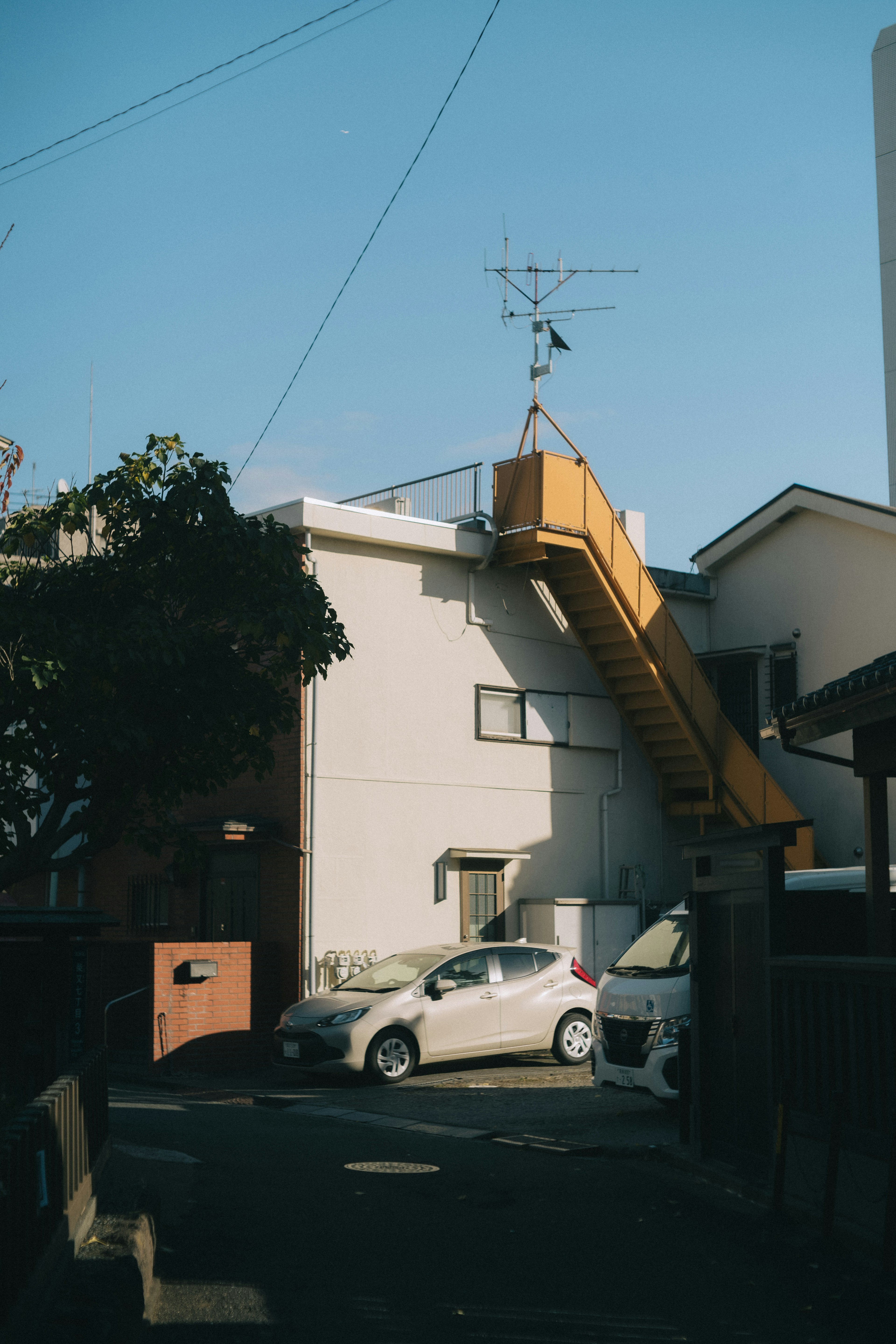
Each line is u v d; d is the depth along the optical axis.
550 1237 7.61
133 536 11.08
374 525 19.25
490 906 20.39
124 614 10.66
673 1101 12.30
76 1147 6.20
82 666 9.69
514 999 16.75
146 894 21.44
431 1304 6.10
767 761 22.88
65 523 10.62
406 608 19.89
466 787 20.28
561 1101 14.13
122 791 11.08
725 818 22.62
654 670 20.81
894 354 29.33
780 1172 8.29
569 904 20.39
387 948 19.00
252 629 10.36
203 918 20.06
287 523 18.69
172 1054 17.20
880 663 9.89
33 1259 4.91
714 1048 10.04
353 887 18.77
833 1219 7.44
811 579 22.53
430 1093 14.85
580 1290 6.45
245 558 10.84
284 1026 15.93
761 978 9.12
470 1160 10.38
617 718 22.56
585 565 20.39
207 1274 6.43
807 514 22.67
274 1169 9.48
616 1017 12.95
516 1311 6.04
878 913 9.73
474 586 20.80
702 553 24.22
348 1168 9.71
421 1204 8.43
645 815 22.73
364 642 19.34
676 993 12.55
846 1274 6.76
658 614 21.05
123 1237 6.17
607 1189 9.20
